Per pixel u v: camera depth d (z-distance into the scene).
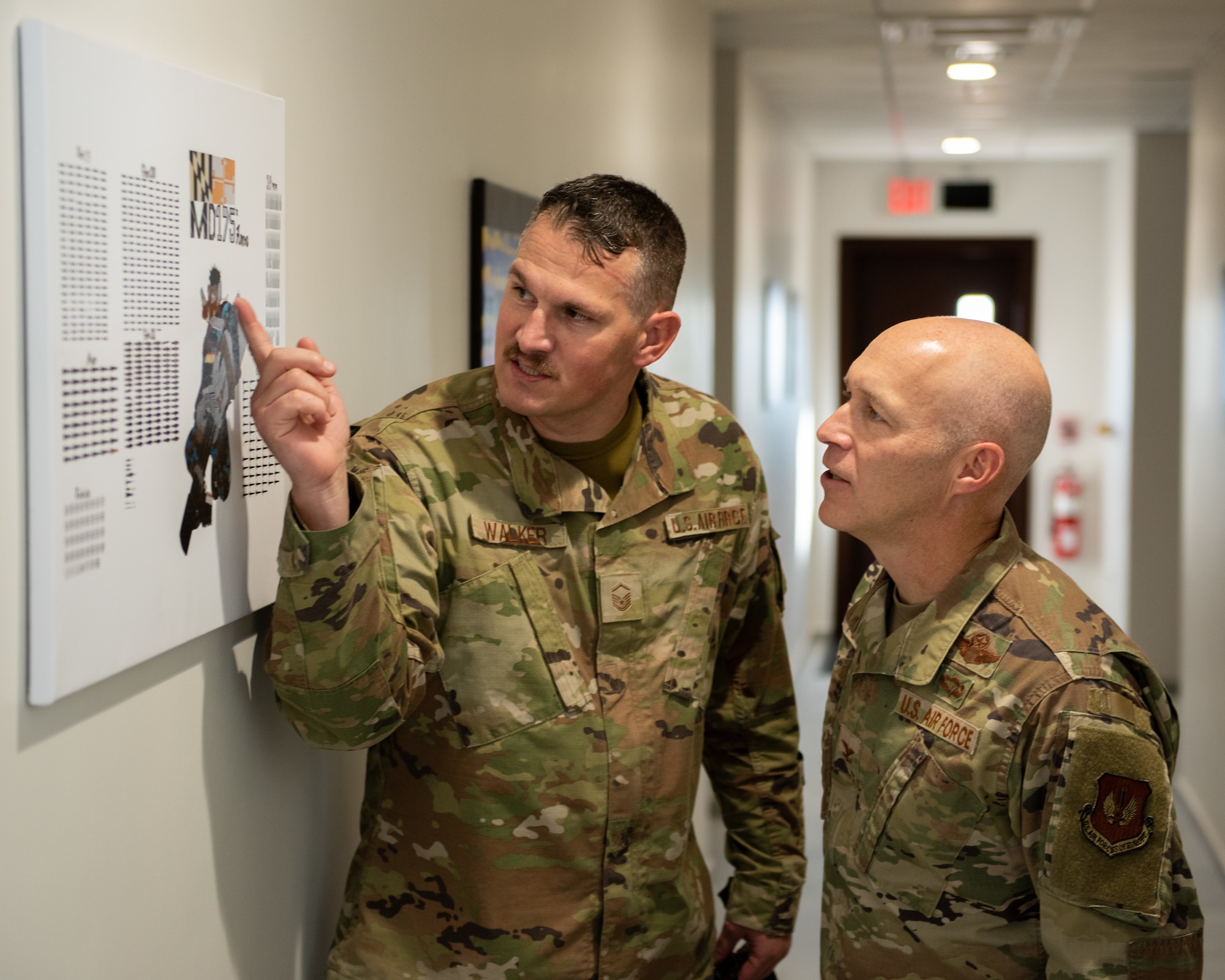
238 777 1.40
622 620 1.50
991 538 1.34
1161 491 6.12
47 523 0.98
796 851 1.84
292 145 1.44
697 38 3.91
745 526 1.63
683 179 3.74
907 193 7.16
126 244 1.07
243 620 1.40
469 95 2.04
